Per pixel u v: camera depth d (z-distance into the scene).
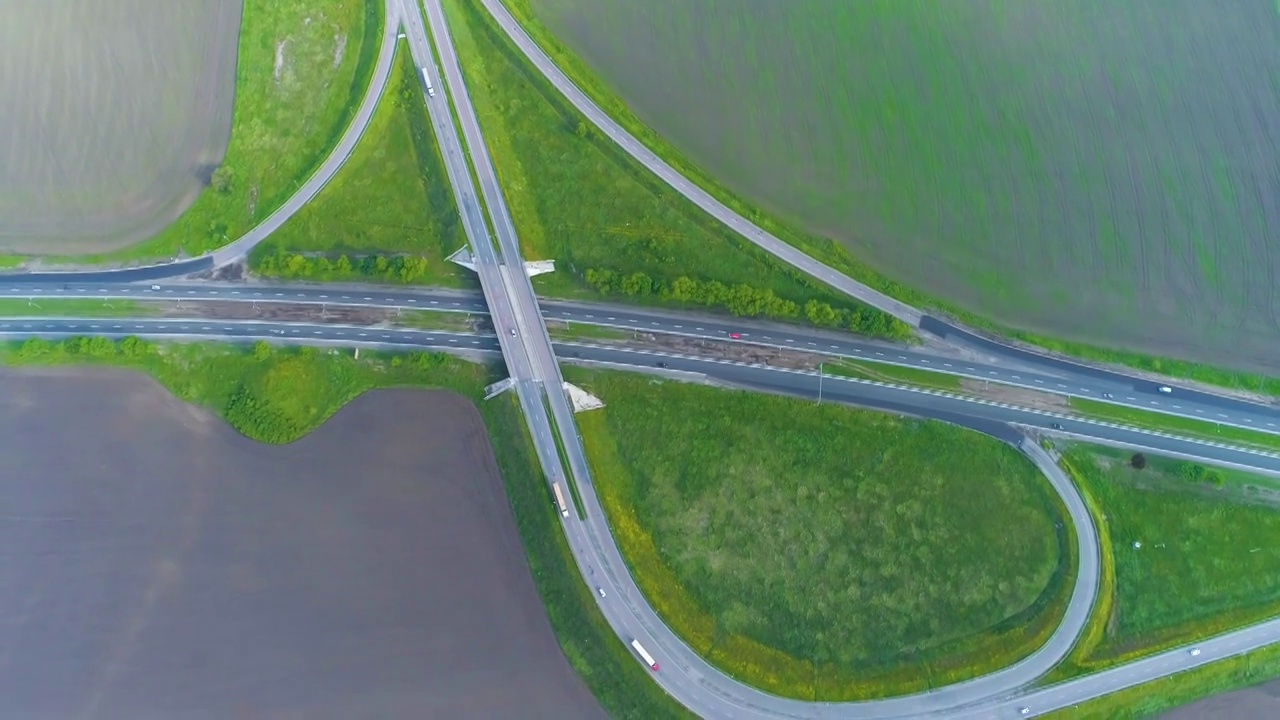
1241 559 104.12
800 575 102.44
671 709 99.00
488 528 104.25
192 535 103.62
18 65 117.75
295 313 110.69
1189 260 114.31
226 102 117.25
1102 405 109.06
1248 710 101.00
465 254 111.62
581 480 105.44
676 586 102.25
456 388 108.81
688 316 111.56
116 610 101.62
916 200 116.12
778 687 99.19
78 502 104.56
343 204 113.88
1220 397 109.44
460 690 99.56
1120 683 100.31
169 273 111.56
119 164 115.25
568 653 100.44
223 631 101.06
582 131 115.56
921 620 101.50
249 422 106.19
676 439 106.56
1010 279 113.69
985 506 104.94
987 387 109.56
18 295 110.31
